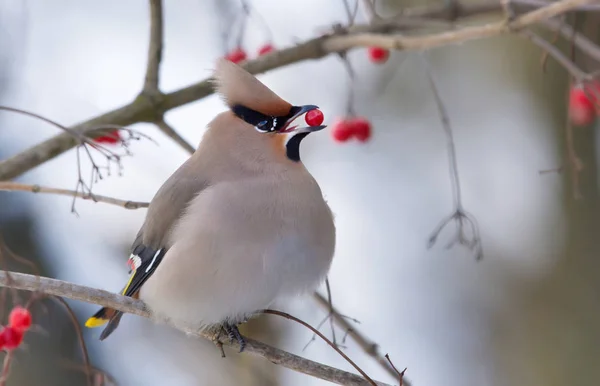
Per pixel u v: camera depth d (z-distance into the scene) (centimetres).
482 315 1348
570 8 847
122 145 967
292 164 840
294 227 809
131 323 1254
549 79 1324
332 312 846
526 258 1347
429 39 920
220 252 797
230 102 857
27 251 1203
